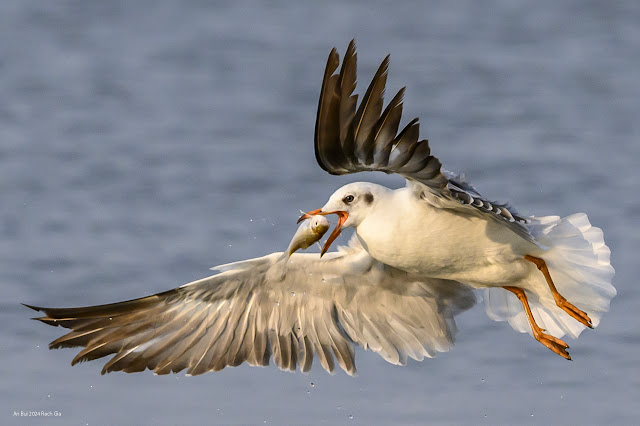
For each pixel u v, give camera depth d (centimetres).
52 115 2175
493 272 887
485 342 1237
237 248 1537
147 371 1177
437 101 2209
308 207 1703
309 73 2420
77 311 933
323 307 1000
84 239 1564
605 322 1282
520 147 1944
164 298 957
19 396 1123
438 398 1138
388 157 714
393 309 1005
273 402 1132
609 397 1138
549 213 1672
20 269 1454
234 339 995
